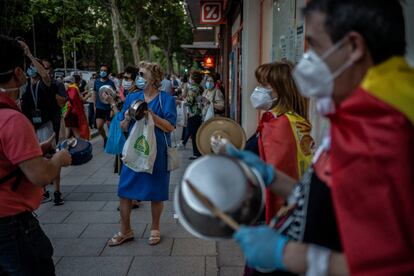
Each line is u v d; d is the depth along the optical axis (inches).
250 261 46.0
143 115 158.1
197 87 371.2
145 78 165.8
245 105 296.4
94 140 463.5
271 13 235.0
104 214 210.5
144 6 983.6
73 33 728.3
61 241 177.0
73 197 239.6
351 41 44.8
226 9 443.2
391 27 43.4
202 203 48.4
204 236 49.4
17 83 91.2
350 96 44.6
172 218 202.4
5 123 82.4
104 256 162.4
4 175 84.9
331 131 44.6
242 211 48.9
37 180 83.7
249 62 287.9
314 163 54.2
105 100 219.1
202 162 51.5
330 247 49.8
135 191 165.6
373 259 38.4
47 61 221.6
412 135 38.6
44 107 215.0
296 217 55.5
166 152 166.6
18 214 87.1
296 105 98.7
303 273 44.6
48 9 673.0
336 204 41.6
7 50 87.4
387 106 39.6
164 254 163.5
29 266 90.2
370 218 38.8
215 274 147.6
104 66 402.0
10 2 696.4
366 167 39.3
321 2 46.3
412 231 37.6
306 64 47.7
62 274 148.9
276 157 92.7
